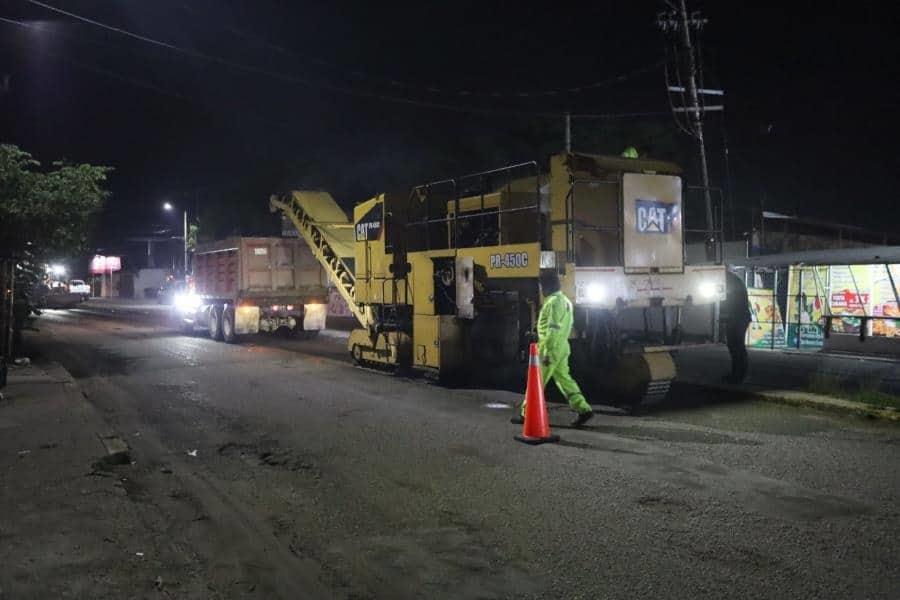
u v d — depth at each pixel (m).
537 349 8.48
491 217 12.49
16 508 5.96
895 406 9.68
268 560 5.10
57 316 38.16
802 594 4.50
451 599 4.50
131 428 9.45
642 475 6.99
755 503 6.17
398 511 6.10
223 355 17.88
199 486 6.87
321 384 12.97
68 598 4.36
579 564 4.98
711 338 11.61
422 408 10.57
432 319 12.53
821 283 16.73
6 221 15.34
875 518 5.79
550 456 7.73
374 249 14.47
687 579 4.72
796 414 9.89
